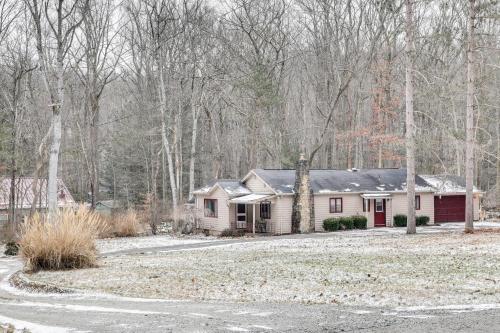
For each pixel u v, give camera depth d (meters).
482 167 61.94
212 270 18.55
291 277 16.30
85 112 50.25
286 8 59.94
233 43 53.38
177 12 43.50
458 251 21.33
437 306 11.20
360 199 39.59
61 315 11.48
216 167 53.56
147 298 13.66
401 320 9.98
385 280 15.02
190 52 46.41
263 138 54.22
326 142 59.31
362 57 57.41
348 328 9.51
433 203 41.72
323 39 55.75
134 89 70.19
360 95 57.69
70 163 63.62
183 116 54.00
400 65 59.53
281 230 37.19
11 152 39.38
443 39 49.94
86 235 20.70
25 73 40.91
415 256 20.27
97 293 14.67
